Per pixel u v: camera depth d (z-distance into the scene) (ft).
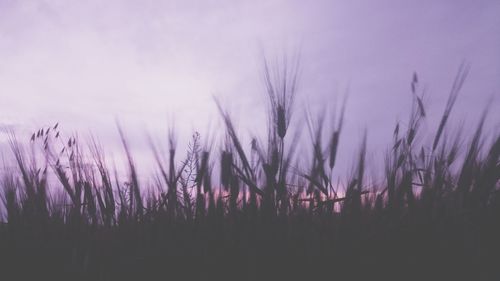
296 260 2.71
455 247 2.67
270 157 2.74
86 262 2.75
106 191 3.16
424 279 2.58
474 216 2.81
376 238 2.76
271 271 2.68
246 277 2.69
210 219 2.92
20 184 3.31
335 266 2.65
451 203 2.81
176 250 2.88
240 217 2.89
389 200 2.90
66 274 2.78
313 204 2.96
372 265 2.65
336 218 2.93
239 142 2.78
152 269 2.80
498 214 2.84
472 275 2.55
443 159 2.87
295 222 2.92
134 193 3.06
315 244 2.78
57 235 3.16
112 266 2.80
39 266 2.88
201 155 2.87
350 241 2.78
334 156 2.78
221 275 2.72
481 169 2.82
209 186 2.91
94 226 3.17
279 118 2.72
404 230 2.78
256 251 2.76
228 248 2.80
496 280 2.50
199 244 2.88
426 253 2.67
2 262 2.91
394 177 2.90
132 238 3.04
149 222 3.07
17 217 3.22
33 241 3.10
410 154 2.93
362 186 2.89
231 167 2.79
